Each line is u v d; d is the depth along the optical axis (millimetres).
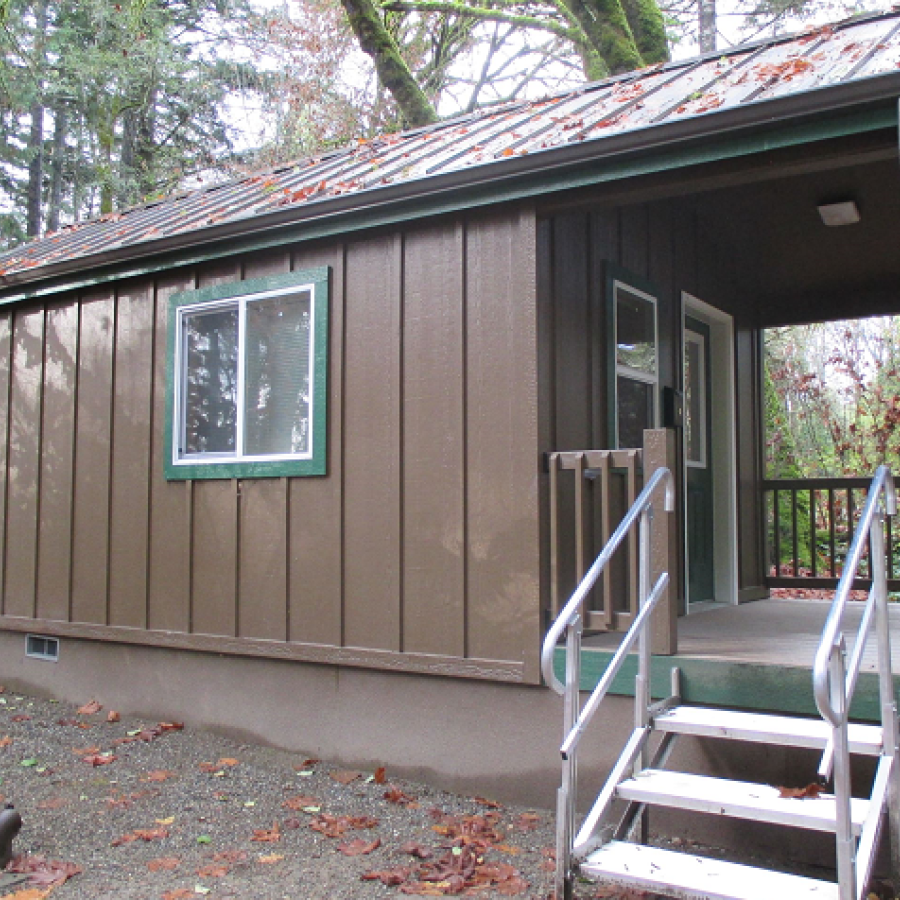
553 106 6492
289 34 19828
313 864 4074
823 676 2850
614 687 4488
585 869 3377
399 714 5250
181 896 3736
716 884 3170
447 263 5211
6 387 7555
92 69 18469
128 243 6383
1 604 7402
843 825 2979
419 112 15781
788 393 16766
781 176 4375
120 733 6152
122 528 6645
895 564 9820
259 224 5719
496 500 4930
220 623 6047
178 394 6379
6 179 23500
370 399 5473
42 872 3926
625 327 5875
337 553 5531
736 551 7266
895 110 3848
